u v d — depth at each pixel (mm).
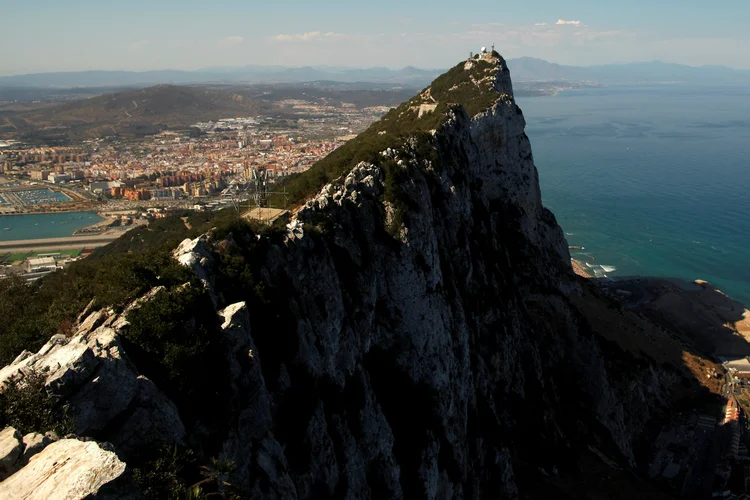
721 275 193250
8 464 22906
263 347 41000
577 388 98062
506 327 82312
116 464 22391
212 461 31312
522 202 117312
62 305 39500
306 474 40281
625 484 78500
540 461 77000
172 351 32531
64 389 27312
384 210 60781
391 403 57000
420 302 60188
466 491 62438
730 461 104312
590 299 133000
